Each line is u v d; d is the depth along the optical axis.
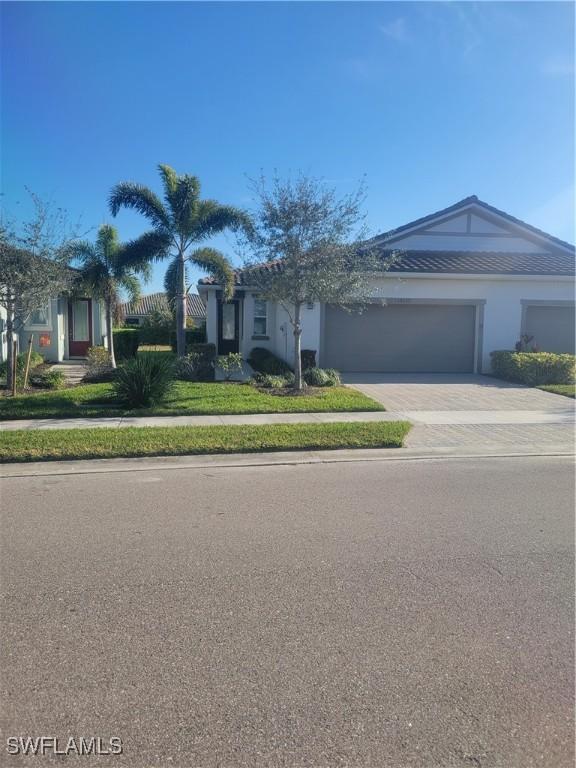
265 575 4.19
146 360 11.68
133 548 4.67
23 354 16.44
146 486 6.52
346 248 12.54
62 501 5.93
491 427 9.98
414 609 3.72
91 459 7.74
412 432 9.53
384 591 3.96
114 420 9.95
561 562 4.48
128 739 2.56
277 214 12.31
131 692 2.87
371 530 5.13
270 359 17.61
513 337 17.83
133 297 21.34
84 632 3.41
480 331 17.69
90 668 3.06
